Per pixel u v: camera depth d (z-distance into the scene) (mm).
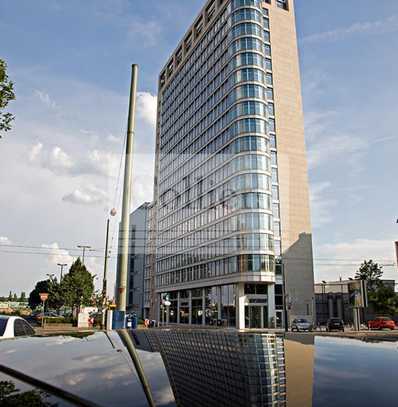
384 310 60188
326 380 929
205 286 65250
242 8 63844
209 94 71062
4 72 12727
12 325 9156
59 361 1213
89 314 44688
